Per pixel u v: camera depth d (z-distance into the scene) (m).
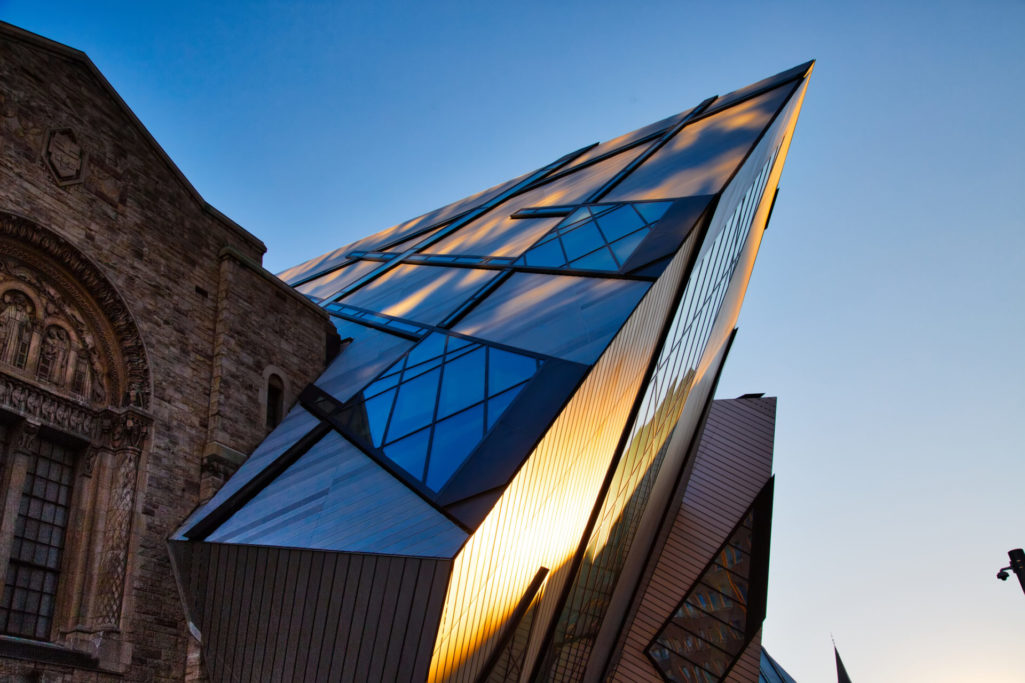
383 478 17.94
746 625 35.44
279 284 26.05
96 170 21.17
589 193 32.97
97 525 18.84
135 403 20.23
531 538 18.19
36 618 17.47
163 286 22.22
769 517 37.72
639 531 30.56
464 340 22.55
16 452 17.83
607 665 33.12
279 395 24.75
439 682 15.82
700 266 25.97
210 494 21.00
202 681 18.16
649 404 24.98
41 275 19.41
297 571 16.27
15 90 19.53
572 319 20.62
